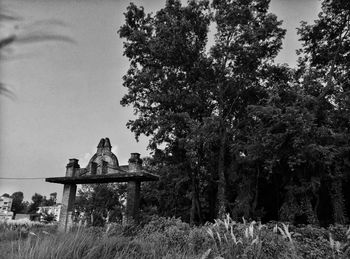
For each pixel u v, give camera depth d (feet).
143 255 21.54
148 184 109.29
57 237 20.21
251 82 79.00
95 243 20.11
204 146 72.02
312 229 39.96
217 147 78.38
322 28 76.59
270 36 74.69
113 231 27.25
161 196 99.45
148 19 78.02
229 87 78.74
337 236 36.17
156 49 72.49
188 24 71.67
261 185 73.77
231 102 81.00
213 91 76.79
